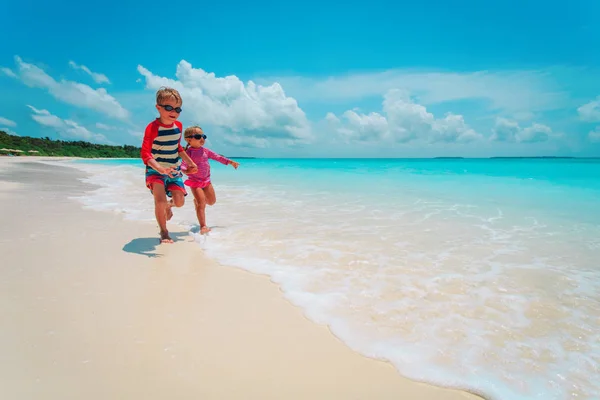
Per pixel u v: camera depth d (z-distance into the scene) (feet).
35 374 5.79
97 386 5.59
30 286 9.30
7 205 21.58
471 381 6.07
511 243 14.40
